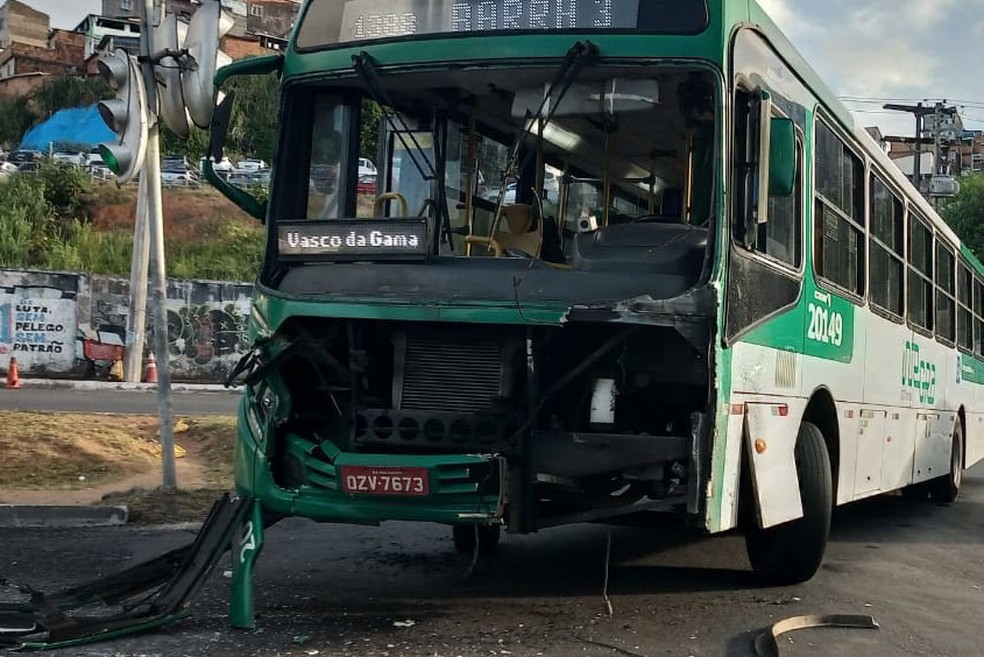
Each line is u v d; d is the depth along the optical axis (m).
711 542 8.82
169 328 30.53
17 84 75.00
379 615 5.83
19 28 90.56
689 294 5.16
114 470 10.79
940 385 12.05
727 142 5.40
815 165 7.19
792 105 6.67
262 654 4.98
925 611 6.61
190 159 48.19
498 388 5.27
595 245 5.46
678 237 5.44
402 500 5.11
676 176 6.35
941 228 12.16
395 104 6.07
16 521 8.52
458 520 5.06
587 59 5.48
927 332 11.20
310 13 6.16
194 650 5.02
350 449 5.36
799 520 6.88
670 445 5.14
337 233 5.58
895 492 13.66
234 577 5.42
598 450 5.16
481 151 6.21
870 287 8.74
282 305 5.45
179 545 7.79
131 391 23.88
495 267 5.40
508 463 5.18
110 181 42.69
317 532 8.67
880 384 9.11
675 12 5.50
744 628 5.88
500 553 8.02
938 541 9.81
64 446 11.12
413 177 6.07
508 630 5.61
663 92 5.64
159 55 8.33
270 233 5.93
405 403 5.36
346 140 6.12
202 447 12.56
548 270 5.34
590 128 6.01
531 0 5.65
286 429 5.48
